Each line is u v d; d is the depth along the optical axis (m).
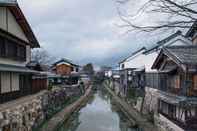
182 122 11.20
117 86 43.81
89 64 90.44
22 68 15.71
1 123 9.12
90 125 20.22
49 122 17.55
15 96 14.27
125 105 26.97
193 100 10.62
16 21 14.91
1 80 11.92
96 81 82.31
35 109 15.49
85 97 39.38
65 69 47.38
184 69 10.79
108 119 23.02
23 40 15.79
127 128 18.72
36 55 48.25
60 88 32.16
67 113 21.89
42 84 23.56
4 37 12.73
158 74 17.19
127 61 37.56
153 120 17.02
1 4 12.01
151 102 18.59
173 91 12.90
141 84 29.16
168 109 13.84
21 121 12.04
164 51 13.08
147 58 24.28
